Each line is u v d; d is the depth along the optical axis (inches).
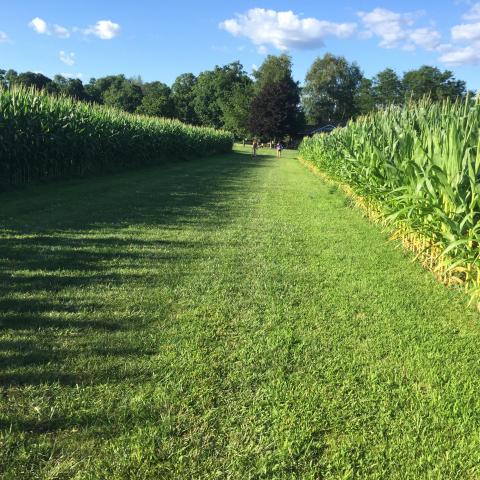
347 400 117.6
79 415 106.1
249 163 1212.5
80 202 394.0
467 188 182.5
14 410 106.9
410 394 121.0
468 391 122.6
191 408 111.9
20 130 458.0
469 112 226.1
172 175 719.1
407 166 218.7
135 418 106.6
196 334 150.4
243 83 3641.7
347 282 210.4
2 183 440.8
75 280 195.0
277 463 95.0
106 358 132.1
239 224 336.8
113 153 705.0
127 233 287.9
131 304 172.4
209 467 93.5
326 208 426.9
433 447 100.8
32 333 144.7
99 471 90.7
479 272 168.1
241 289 196.1
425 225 201.2
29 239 257.3
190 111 3457.2
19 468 90.0
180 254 245.9
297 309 175.9
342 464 95.8
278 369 130.6
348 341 150.6
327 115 3897.6
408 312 176.4
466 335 157.8
